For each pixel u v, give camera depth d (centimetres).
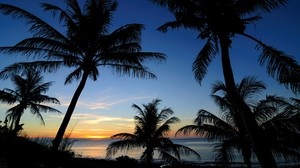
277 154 1247
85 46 1341
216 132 1395
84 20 1346
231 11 908
